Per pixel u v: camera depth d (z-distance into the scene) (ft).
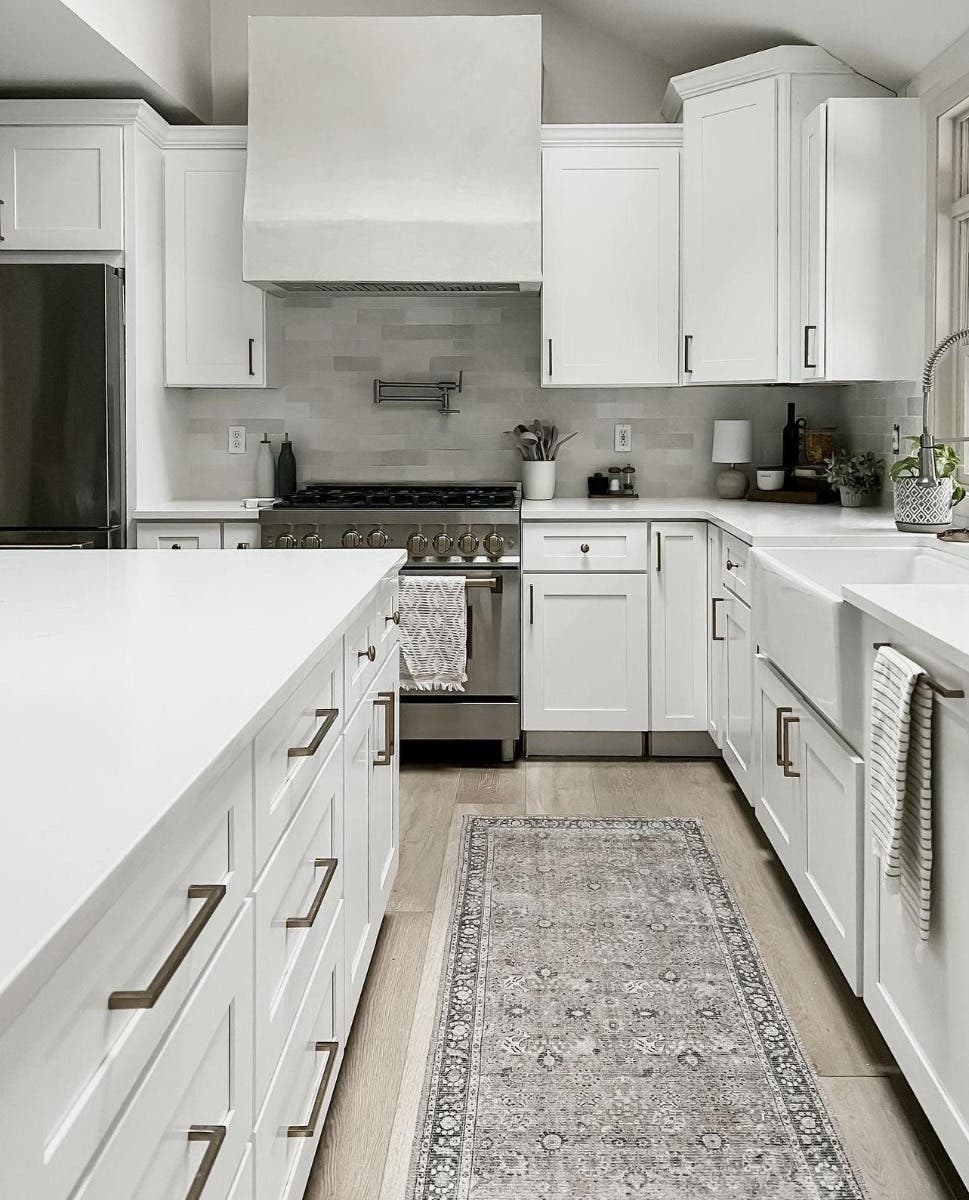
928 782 5.69
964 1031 5.27
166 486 14.60
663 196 13.84
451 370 15.40
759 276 13.20
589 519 13.39
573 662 13.62
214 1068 3.70
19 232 13.26
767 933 8.89
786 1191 5.82
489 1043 7.30
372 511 13.21
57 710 3.96
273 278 13.46
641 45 14.98
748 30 13.29
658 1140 6.27
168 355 14.30
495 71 13.33
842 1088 6.78
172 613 6.04
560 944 8.73
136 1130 2.88
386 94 13.38
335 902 6.14
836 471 13.62
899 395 12.96
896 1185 5.87
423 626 13.17
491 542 13.19
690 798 12.34
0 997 1.98
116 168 13.16
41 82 13.12
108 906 2.51
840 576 10.41
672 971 8.27
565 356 14.10
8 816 2.88
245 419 15.53
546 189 13.92
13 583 7.21
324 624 5.70
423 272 13.43
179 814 3.04
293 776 4.92
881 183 12.07
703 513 13.32
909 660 6.01
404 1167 6.04
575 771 13.39
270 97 13.44
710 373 13.66
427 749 14.42
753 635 10.57
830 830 7.66
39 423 12.92
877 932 6.68
